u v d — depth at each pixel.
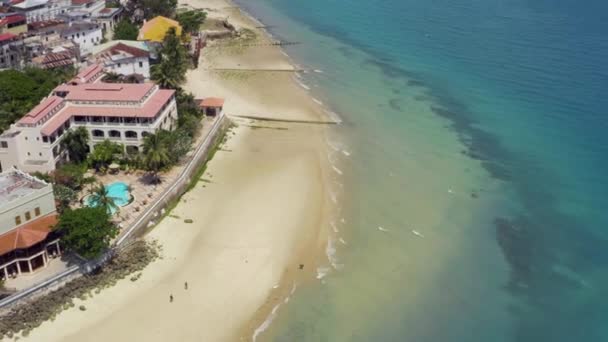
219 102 115.62
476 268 78.12
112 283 71.38
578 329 68.19
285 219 86.38
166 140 92.25
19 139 86.62
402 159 105.62
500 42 168.62
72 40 142.00
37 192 70.94
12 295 65.00
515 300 72.69
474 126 118.25
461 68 149.00
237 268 75.38
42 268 70.50
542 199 93.94
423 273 76.88
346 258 78.81
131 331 64.31
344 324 67.56
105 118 94.19
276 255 78.38
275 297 71.00
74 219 69.62
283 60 155.12
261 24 192.25
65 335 63.38
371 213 89.12
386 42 171.12
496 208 91.44
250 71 146.38
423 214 89.50
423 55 159.25
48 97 99.38
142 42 141.75
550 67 147.38
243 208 88.62
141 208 82.44
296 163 102.81
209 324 66.06
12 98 105.31
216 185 94.94
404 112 124.50
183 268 74.81
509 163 104.62
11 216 68.62
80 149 92.75
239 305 69.25
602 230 86.44
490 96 131.88
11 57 130.12
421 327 67.88
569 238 84.69
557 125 117.94
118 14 173.62
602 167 103.00
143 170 93.62
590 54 156.12
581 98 129.25
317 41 173.00
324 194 93.50
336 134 114.69
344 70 148.62
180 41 146.50
